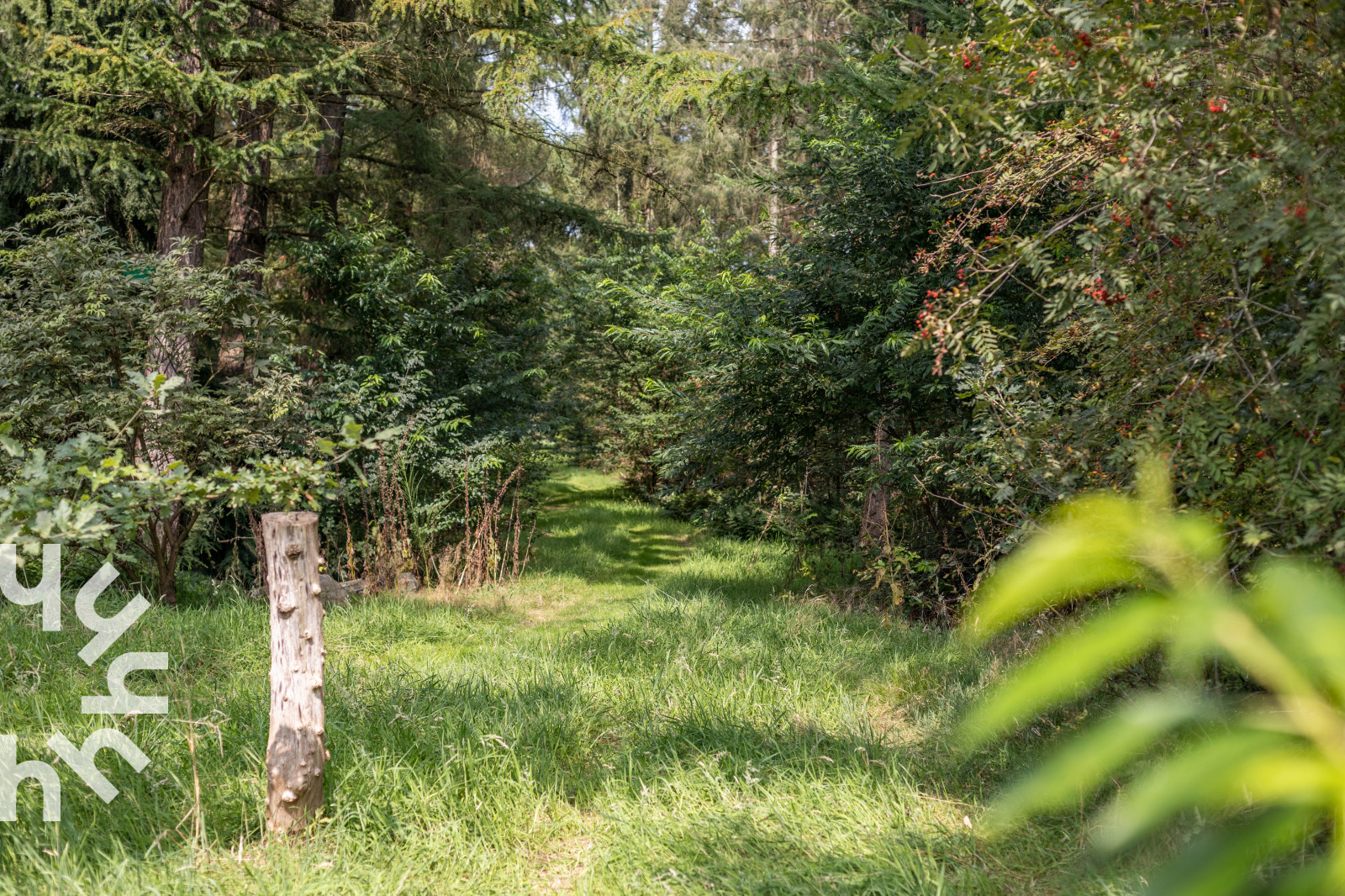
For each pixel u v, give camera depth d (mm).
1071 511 481
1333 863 349
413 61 10039
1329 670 368
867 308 7676
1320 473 2354
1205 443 2596
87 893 2760
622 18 8023
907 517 7855
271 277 11375
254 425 7270
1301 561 2184
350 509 9477
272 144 7758
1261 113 2461
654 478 17141
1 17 8492
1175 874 362
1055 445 3561
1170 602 433
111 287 6477
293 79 7664
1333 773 349
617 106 8438
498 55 9203
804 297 7781
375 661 5883
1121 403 3277
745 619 6859
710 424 8398
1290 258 2504
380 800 3436
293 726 3244
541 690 4773
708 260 11078
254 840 3275
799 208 8477
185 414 6434
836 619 7016
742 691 4934
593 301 13820
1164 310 2926
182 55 7898
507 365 10852
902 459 6766
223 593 7586
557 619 7879
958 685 4895
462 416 10086
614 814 3559
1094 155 3150
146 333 6703
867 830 3436
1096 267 3074
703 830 3418
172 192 8227
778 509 9875
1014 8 2699
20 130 7953
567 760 4125
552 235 12953
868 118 7402
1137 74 2418
